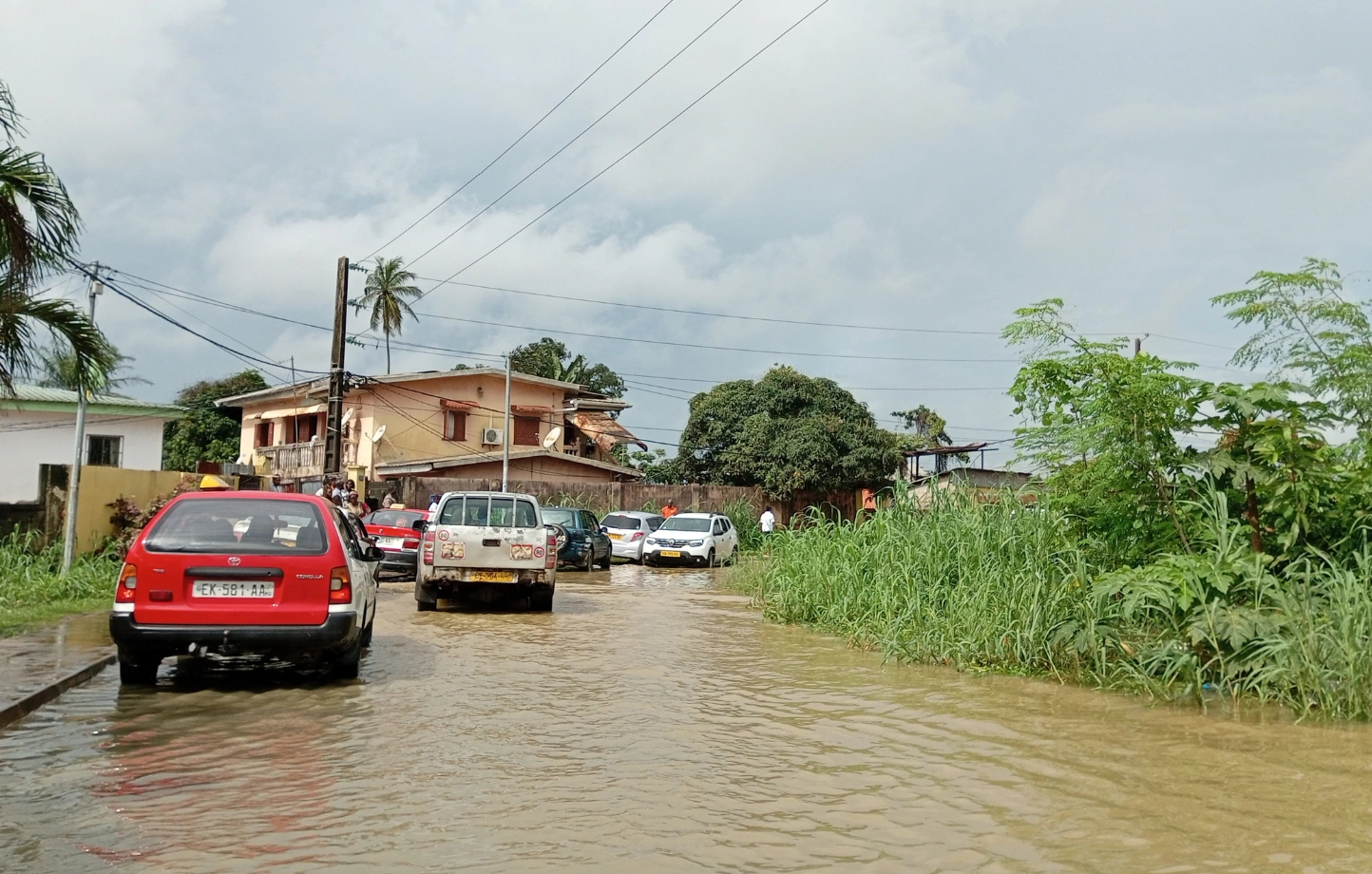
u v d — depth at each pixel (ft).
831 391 134.31
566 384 142.92
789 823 16.51
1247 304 34.78
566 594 61.26
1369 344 33.60
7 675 26.99
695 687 29.30
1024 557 35.96
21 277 31.30
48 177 31.04
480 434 135.33
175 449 151.53
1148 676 28.73
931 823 16.61
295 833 15.53
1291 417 30.76
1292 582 29.25
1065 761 20.92
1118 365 32.68
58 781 18.29
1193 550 33.45
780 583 48.14
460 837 15.49
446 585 49.26
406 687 28.37
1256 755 21.52
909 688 29.50
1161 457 33.55
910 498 45.78
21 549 50.37
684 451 135.95
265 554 27.27
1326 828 16.51
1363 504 31.32
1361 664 25.64
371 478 123.65
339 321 83.20
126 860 14.25
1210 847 15.52
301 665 32.07
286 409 137.80
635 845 15.29
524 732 22.94
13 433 97.66
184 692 27.20
